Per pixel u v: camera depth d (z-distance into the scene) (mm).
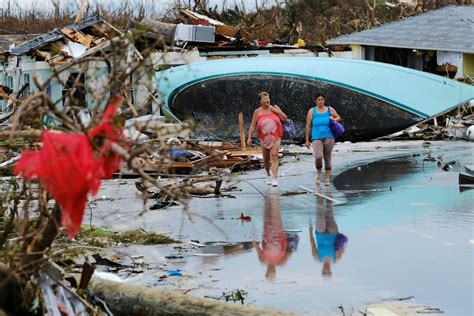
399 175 25781
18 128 7418
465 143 36344
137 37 7699
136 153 7363
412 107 37875
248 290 12172
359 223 17562
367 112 37938
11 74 40469
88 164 7094
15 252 8242
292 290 12125
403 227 16938
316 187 23484
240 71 37938
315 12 64125
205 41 40125
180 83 37156
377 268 13406
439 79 38281
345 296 11773
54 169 7141
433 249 14758
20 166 7348
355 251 14766
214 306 9594
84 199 7203
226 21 54875
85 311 8555
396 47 47312
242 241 15930
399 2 64938
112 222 18016
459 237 15766
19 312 8406
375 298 11617
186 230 17109
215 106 38062
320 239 15945
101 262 13523
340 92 37875
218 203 20922
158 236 16000
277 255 14594
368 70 38031
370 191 22391
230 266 13766
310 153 33406
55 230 8078
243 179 25422
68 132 7484
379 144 37062
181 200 7219
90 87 7820
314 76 37812
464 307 11125
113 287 10273
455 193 21672
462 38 46844
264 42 44969
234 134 37875
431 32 48281
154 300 9898
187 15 44688
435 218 17891
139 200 21266
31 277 8352
